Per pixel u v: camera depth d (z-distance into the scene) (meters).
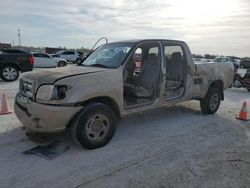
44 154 3.93
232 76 7.13
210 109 6.50
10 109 6.52
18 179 3.24
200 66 6.06
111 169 3.55
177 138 4.80
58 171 3.46
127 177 3.36
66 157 3.87
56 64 23.84
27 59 12.44
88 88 3.97
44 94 3.83
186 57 5.75
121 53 4.87
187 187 3.17
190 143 4.58
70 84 3.85
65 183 3.18
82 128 3.94
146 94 4.99
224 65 6.82
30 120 3.93
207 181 3.32
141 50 5.46
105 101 4.38
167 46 5.41
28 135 4.58
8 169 3.47
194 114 6.57
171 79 5.70
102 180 3.27
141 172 3.50
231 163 3.85
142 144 4.46
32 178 3.27
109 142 4.46
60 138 4.57
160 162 3.81
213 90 6.46
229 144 4.60
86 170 3.51
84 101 3.96
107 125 4.27
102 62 4.91
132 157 3.94
